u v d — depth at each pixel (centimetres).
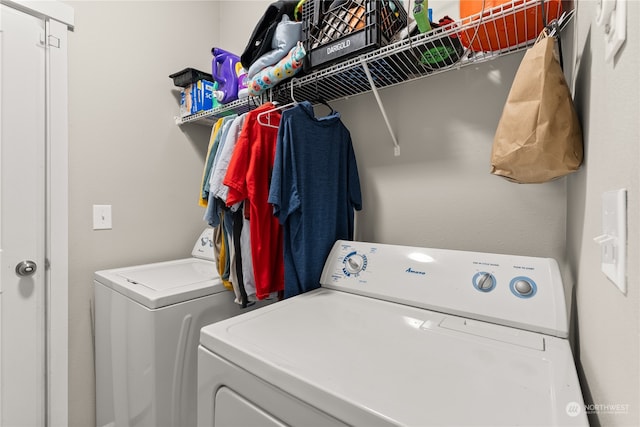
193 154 201
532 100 68
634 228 38
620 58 43
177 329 118
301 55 117
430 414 48
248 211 127
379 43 105
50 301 141
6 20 130
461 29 93
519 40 98
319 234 127
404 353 67
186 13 199
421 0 93
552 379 57
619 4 42
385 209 143
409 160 136
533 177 76
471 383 56
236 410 68
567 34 89
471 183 119
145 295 116
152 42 181
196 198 203
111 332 137
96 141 158
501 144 74
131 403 124
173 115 191
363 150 151
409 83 135
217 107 168
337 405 52
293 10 131
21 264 133
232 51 210
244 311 141
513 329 79
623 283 40
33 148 137
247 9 201
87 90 154
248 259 128
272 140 131
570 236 89
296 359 64
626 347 40
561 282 80
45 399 140
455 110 123
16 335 133
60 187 144
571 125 66
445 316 89
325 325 83
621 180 43
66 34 146
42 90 140
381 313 92
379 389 54
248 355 67
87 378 153
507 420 46
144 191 177
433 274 97
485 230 116
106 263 161
